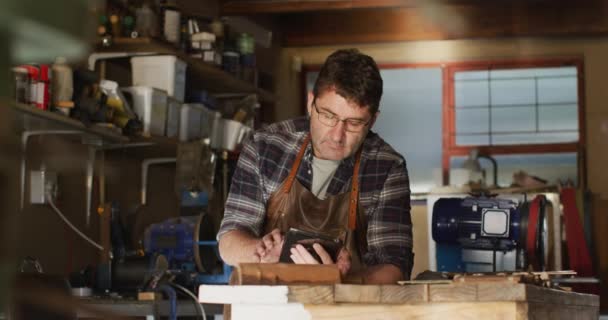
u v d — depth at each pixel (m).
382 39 8.62
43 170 4.52
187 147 5.27
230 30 7.02
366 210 2.54
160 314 3.81
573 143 8.52
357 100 2.29
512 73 8.70
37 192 4.50
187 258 4.78
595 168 8.45
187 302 4.19
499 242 5.31
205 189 5.32
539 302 1.63
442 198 5.50
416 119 8.83
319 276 1.63
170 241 4.81
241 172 2.57
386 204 2.52
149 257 4.34
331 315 1.61
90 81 4.44
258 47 8.07
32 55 0.34
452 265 5.57
